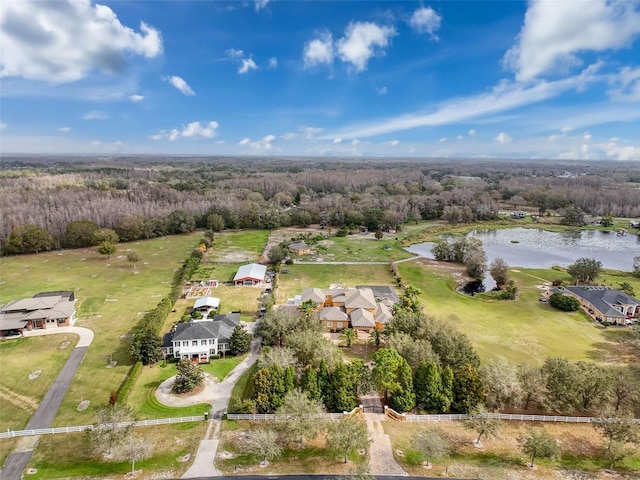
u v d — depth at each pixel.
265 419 54.66
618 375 57.31
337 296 92.00
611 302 92.44
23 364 69.56
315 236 174.88
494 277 114.69
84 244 150.38
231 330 77.25
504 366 57.38
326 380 57.81
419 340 64.62
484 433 49.69
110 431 47.69
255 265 123.62
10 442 50.66
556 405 54.75
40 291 104.06
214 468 45.84
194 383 61.72
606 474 45.84
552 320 89.19
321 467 46.16
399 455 48.12
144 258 137.50
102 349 74.94
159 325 79.94
